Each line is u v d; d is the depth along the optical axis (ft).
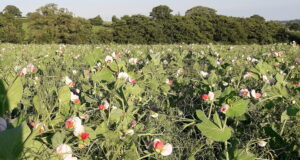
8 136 3.79
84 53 26.50
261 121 8.23
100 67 10.80
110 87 9.20
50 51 26.30
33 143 4.81
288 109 7.54
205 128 6.08
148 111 8.48
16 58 19.67
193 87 11.28
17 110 7.29
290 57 24.17
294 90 9.98
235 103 6.48
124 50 27.86
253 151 7.17
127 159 5.53
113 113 6.72
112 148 5.68
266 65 12.83
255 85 11.35
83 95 8.64
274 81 10.96
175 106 10.12
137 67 14.20
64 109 6.02
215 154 7.31
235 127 8.30
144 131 6.89
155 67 14.74
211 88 9.75
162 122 7.88
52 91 7.41
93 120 6.99
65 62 18.15
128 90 7.67
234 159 5.89
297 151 7.29
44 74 12.17
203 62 19.80
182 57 21.66
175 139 7.26
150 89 10.43
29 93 8.66
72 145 5.16
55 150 4.73
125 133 6.01
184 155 6.95
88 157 5.25
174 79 13.30
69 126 5.08
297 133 7.61
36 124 5.19
